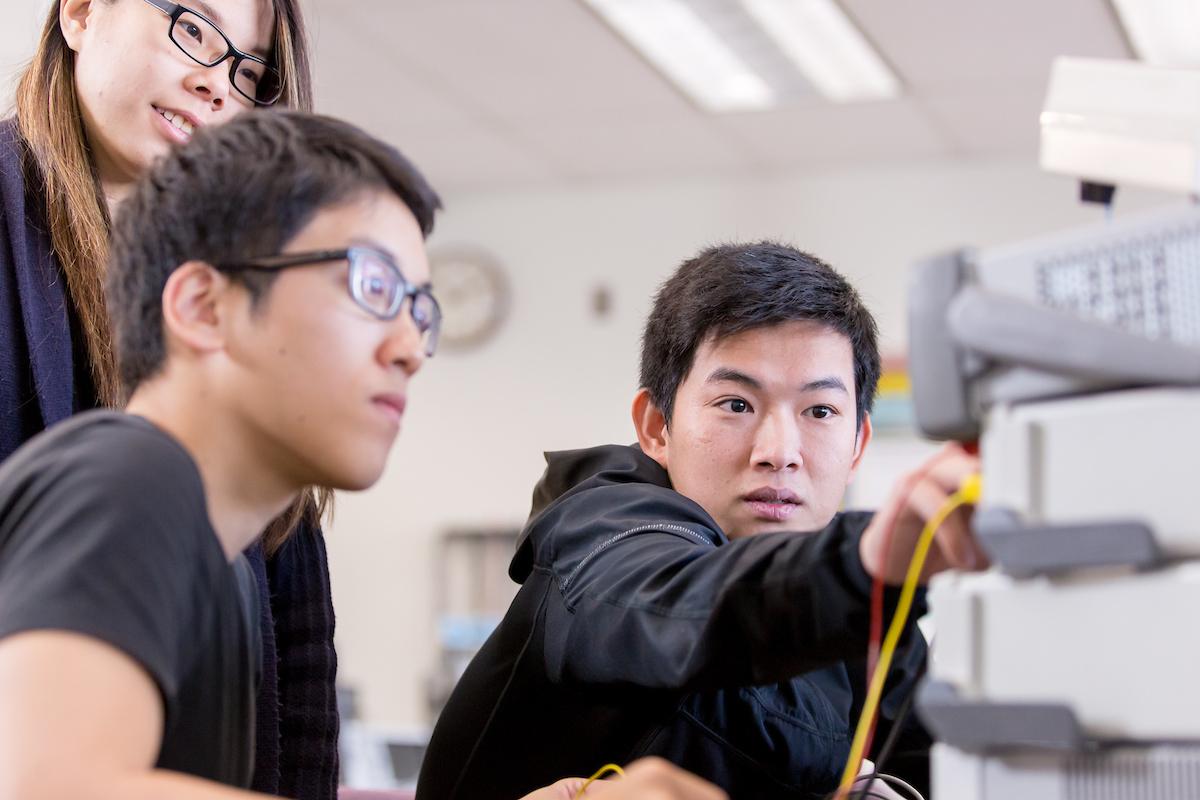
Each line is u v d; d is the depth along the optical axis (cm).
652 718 130
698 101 459
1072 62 91
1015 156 495
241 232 89
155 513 80
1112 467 75
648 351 150
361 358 90
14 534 79
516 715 135
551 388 543
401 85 453
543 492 146
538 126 489
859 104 455
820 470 137
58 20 157
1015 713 76
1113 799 75
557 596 125
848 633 95
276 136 93
